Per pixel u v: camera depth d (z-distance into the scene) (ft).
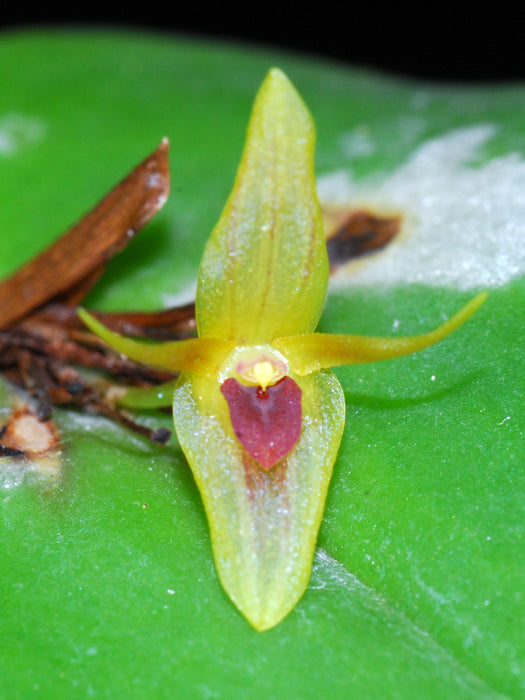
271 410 0.18
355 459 0.18
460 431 0.18
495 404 0.18
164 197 0.20
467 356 0.19
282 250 0.18
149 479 0.19
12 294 0.21
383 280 0.21
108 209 0.21
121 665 0.17
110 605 0.17
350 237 0.21
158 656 0.17
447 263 0.20
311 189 0.18
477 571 0.17
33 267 0.21
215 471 0.17
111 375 0.20
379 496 0.18
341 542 0.18
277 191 0.18
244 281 0.18
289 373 0.18
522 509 0.17
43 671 0.17
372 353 0.18
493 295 0.20
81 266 0.21
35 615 0.17
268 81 0.17
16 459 0.19
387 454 0.18
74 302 0.21
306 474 0.17
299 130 0.17
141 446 0.19
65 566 0.17
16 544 0.18
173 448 0.19
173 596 0.17
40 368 0.20
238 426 0.18
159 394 0.19
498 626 0.17
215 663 0.17
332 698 0.16
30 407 0.20
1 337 0.20
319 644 0.17
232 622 0.17
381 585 0.17
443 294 0.20
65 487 0.18
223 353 0.18
